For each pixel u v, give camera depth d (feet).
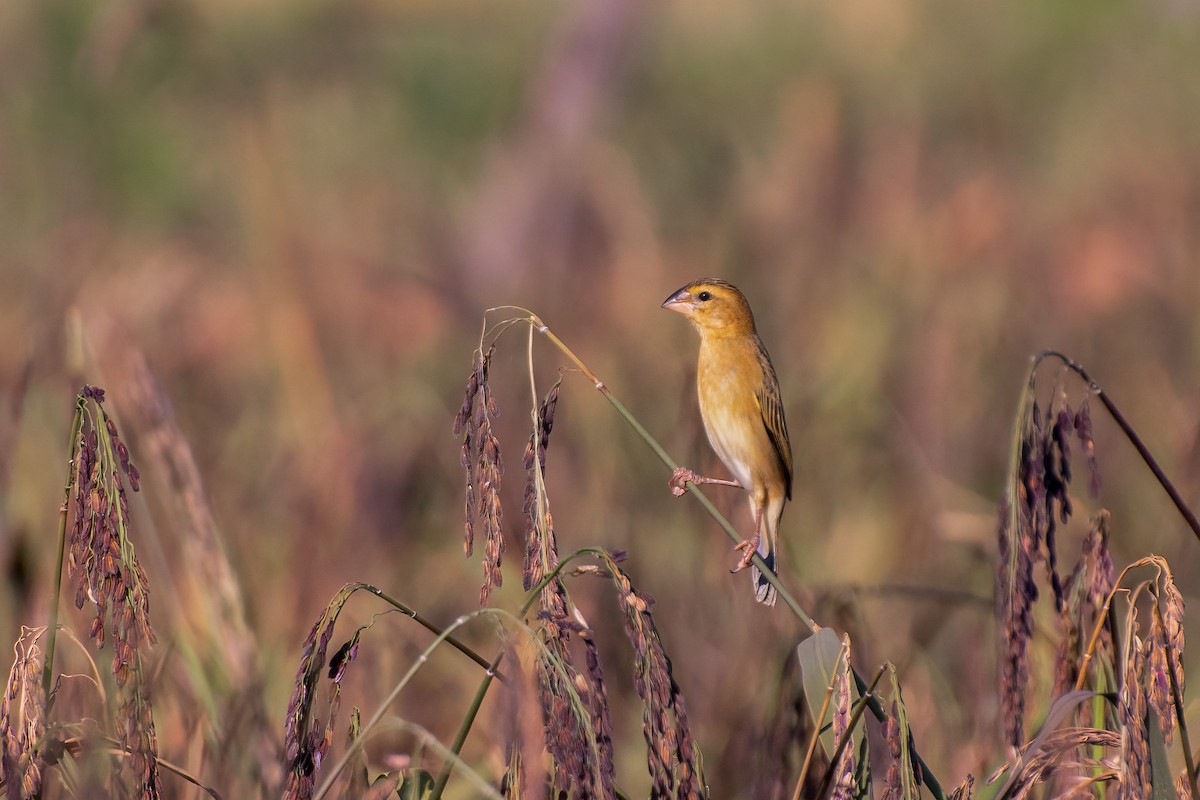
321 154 83.20
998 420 44.47
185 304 51.11
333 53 87.45
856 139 73.31
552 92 79.82
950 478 41.50
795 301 54.60
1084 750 17.95
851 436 41.75
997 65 92.27
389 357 53.11
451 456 39.50
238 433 42.96
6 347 42.93
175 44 79.15
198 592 24.22
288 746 15.47
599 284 58.54
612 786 14.44
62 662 21.97
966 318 49.62
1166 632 15.55
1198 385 40.47
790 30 94.48
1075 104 88.17
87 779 15.53
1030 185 75.56
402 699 27.68
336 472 36.24
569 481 36.68
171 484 24.81
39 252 62.28
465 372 52.24
